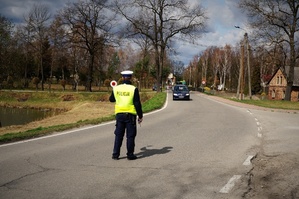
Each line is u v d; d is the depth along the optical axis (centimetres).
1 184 494
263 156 711
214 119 1501
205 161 656
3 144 812
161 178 535
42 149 753
